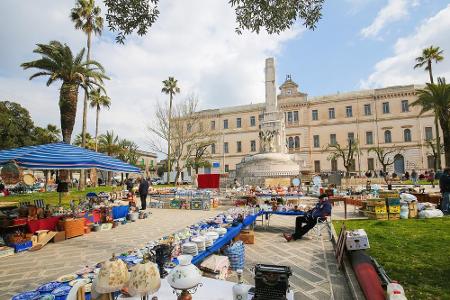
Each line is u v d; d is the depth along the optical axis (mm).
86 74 21031
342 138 52781
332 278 5148
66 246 7555
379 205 10570
